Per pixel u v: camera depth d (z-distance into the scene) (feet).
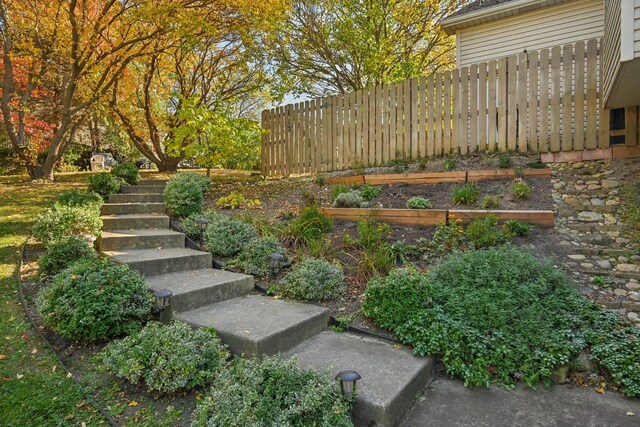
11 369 7.89
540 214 13.75
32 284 11.76
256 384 6.41
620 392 8.08
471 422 7.10
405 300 9.90
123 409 6.91
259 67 35.53
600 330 9.07
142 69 32.91
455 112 22.02
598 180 16.43
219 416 5.97
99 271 9.64
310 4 35.45
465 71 21.67
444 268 11.00
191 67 35.09
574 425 7.06
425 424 7.04
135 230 16.30
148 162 49.80
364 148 24.91
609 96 15.42
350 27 34.42
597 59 18.19
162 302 9.30
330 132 26.27
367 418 6.73
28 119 31.86
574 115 18.85
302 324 9.51
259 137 30.78
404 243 13.84
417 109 23.13
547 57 19.43
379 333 9.86
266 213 18.94
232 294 11.68
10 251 14.40
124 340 8.38
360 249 13.94
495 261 10.62
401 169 21.50
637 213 13.84
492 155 20.90
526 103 20.03
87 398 7.13
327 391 6.39
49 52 27.40
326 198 20.36
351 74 38.63
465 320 9.28
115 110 31.14
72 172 35.70
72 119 29.58
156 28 25.71
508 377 8.41
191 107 23.08
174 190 18.69
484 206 15.40
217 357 7.99
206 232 15.25
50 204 21.15
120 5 25.98
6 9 24.98
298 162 27.81
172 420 6.66
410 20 35.29
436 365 8.94
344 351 8.95
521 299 9.53
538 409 7.54
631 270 11.21
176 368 7.27
